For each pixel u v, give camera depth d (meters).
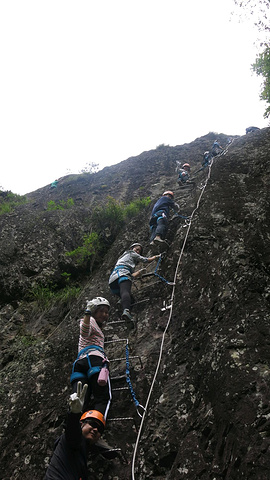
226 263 4.84
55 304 7.20
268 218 5.39
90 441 3.27
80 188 13.72
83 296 6.67
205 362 3.94
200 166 12.61
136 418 4.12
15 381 5.30
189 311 4.75
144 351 4.81
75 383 3.96
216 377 3.65
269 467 2.75
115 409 4.25
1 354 6.23
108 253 7.93
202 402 3.70
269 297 4.19
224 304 4.35
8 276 7.81
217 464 3.12
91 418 3.46
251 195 6.31
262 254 4.79
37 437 4.27
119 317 5.58
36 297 7.46
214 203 6.39
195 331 4.46
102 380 3.77
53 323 6.79
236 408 3.26
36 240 8.73
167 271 5.77
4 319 7.08
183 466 3.29
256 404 3.18
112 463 3.78
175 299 5.14
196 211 6.54
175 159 14.09
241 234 5.37
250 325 3.87
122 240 7.87
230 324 4.05
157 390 4.18
